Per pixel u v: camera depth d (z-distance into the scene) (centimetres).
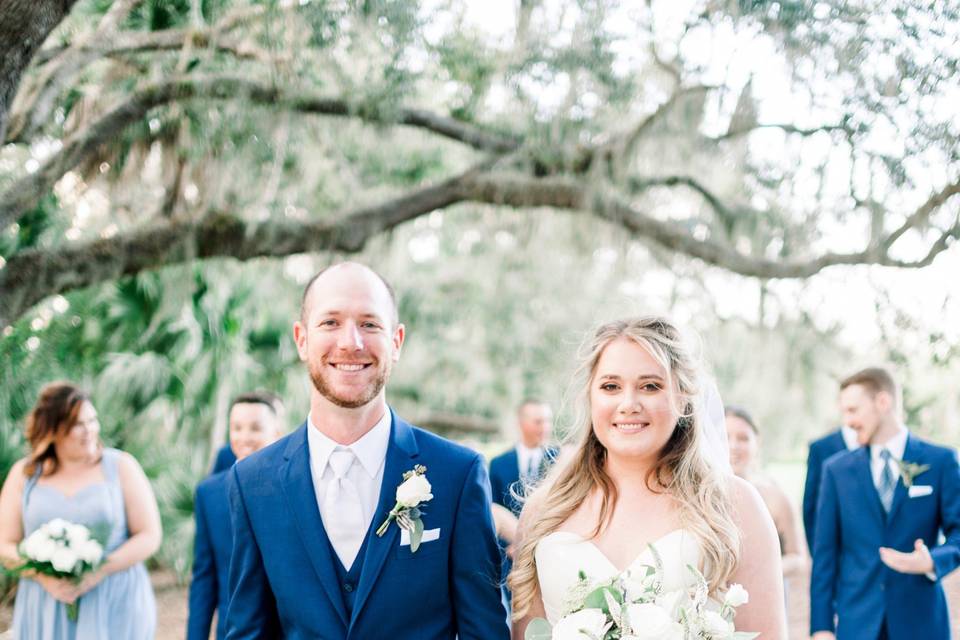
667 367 241
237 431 427
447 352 1334
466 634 255
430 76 671
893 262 690
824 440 514
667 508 245
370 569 248
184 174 698
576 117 667
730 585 236
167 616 734
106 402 827
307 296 255
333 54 617
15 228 716
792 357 841
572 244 858
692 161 787
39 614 404
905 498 407
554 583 248
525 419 603
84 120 651
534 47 635
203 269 853
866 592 410
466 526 258
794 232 752
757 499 248
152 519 429
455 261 1256
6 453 730
